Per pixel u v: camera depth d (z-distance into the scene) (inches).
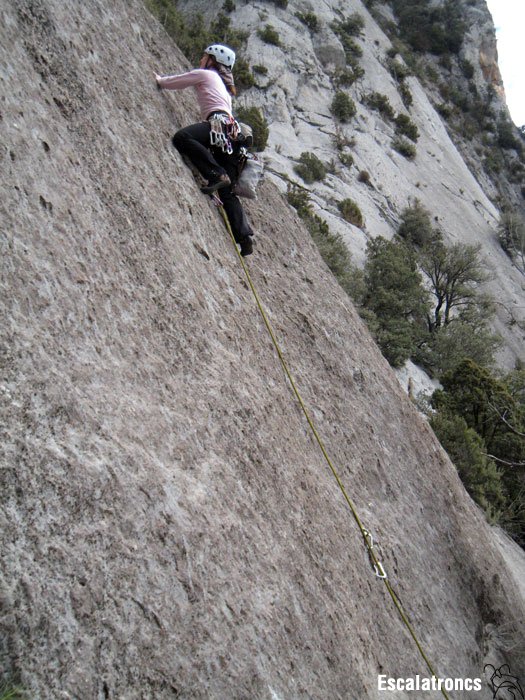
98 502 126.4
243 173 239.8
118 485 132.1
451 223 2124.8
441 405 823.7
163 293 184.2
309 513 202.2
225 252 238.7
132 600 122.5
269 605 158.1
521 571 505.7
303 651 162.7
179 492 148.6
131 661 116.3
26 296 135.1
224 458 174.1
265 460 192.4
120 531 127.8
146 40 251.9
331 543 204.5
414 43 3260.3
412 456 324.2
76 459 126.4
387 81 2456.9
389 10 3415.4
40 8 181.2
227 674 134.0
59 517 118.2
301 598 173.0
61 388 132.0
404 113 2423.7
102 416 139.1
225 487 166.9
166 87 233.9
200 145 227.9
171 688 120.6
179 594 133.2
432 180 2258.9
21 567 108.2
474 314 1515.7
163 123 229.5
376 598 217.8
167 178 213.9
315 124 1923.0
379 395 320.2
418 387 1061.8
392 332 1174.3
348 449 259.1
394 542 252.8
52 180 157.4
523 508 684.1
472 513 372.5
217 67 241.0
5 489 112.2
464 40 3420.3
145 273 180.2
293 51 2070.6
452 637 267.7
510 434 763.4
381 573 225.9
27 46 169.8
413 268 1456.7
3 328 126.0
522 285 2266.2
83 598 114.2
